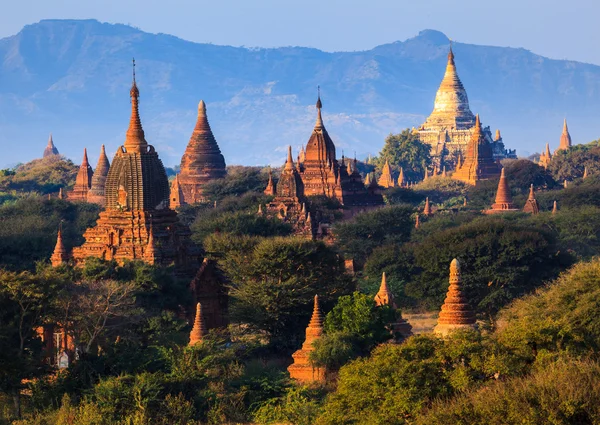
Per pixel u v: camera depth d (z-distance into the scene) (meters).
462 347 88.56
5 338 111.69
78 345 122.94
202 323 122.06
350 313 120.62
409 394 86.62
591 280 110.25
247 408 108.75
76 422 100.12
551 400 77.69
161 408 104.31
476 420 79.00
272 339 136.62
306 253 142.38
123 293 126.62
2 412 111.31
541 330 89.75
